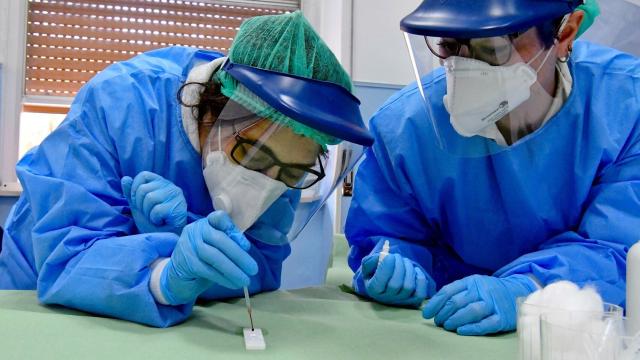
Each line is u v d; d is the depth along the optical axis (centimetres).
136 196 102
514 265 117
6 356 76
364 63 281
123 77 114
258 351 84
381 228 144
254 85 91
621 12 132
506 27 96
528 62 105
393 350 88
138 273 95
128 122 110
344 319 108
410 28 103
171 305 97
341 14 279
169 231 105
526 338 72
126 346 83
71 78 288
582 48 128
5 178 268
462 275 150
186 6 298
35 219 104
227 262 90
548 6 100
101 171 107
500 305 102
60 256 101
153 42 296
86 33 290
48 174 108
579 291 77
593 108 120
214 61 111
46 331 87
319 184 106
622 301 106
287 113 88
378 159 143
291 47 95
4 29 269
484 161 128
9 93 270
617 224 115
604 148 119
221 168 100
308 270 150
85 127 109
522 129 117
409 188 139
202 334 92
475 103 110
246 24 102
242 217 102
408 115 134
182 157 111
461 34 98
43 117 285
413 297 119
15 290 117
